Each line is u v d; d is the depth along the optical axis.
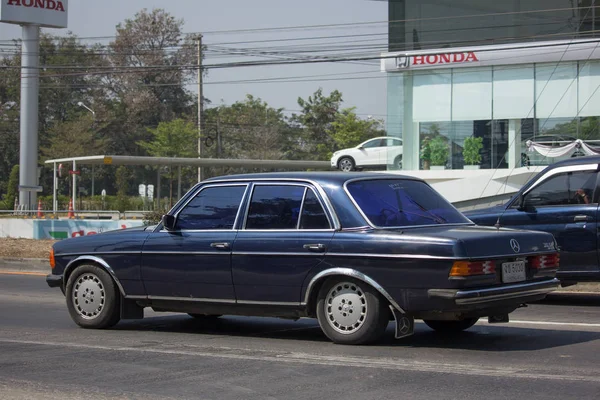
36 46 46.84
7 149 77.69
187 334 9.00
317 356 7.43
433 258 7.18
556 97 27.55
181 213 8.80
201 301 8.53
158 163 39.41
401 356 7.34
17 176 62.44
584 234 11.38
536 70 27.78
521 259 7.68
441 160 29.31
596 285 13.99
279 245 7.99
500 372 6.60
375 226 7.65
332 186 7.96
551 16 27.55
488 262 7.27
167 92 79.94
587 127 27.16
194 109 80.88
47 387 6.32
